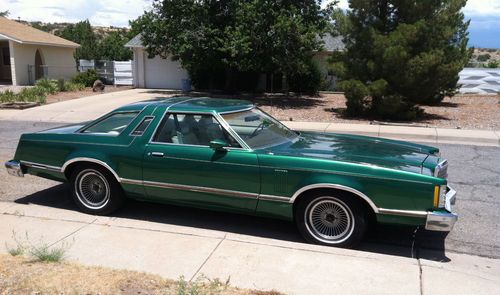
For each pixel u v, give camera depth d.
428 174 4.91
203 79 28.19
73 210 6.42
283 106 20.64
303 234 5.30
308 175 5.13
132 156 5.87
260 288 4.10
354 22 17.19
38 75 31.50
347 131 13.82
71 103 20.58
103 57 42.88
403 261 4.75
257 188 5.34
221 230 5.82
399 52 15.62
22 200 6.89
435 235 5.71
